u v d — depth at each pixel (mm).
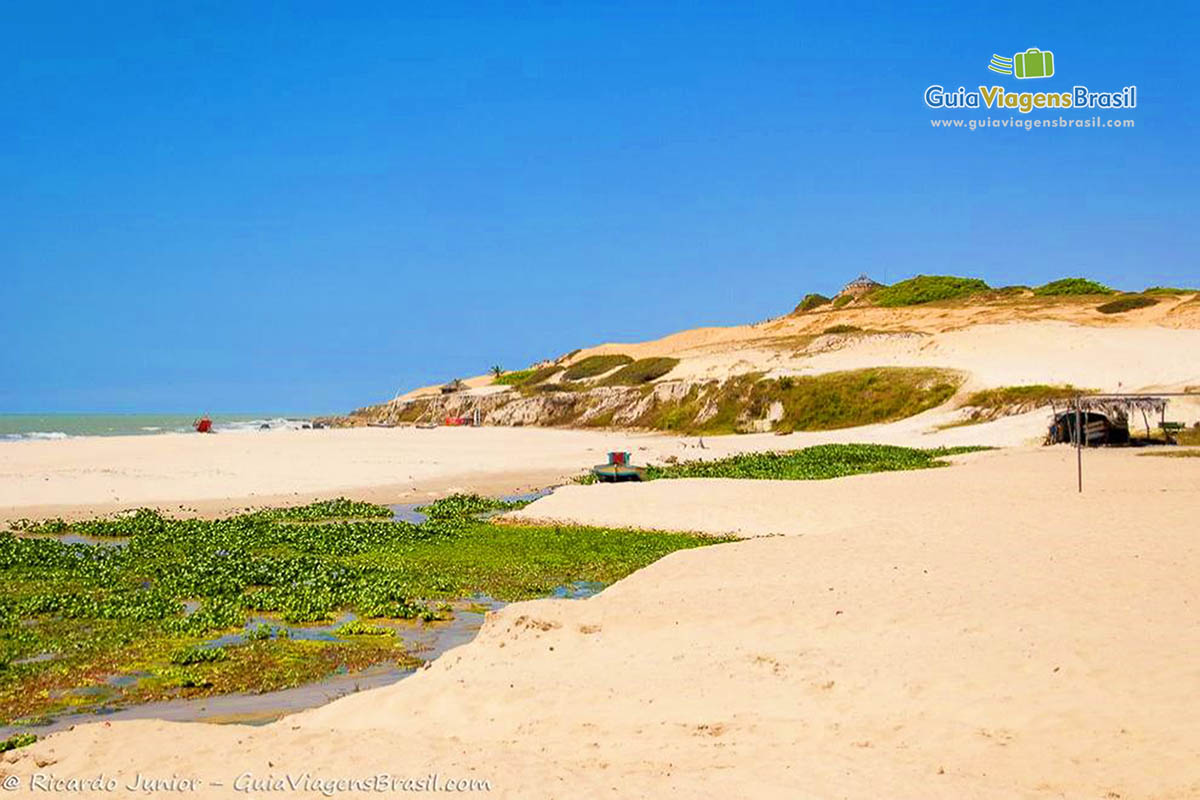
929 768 11148
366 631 21328
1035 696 12992
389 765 11922
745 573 20953
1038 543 22109
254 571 27797
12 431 144875
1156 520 24953
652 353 141750
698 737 12602
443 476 55812
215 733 13758
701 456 64000
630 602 18906
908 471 43594
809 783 10852
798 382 88938
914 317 125000
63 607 23594
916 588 18594
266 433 94125
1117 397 56375
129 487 48219
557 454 68312
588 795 10695
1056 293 133375
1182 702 12281
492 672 15945
